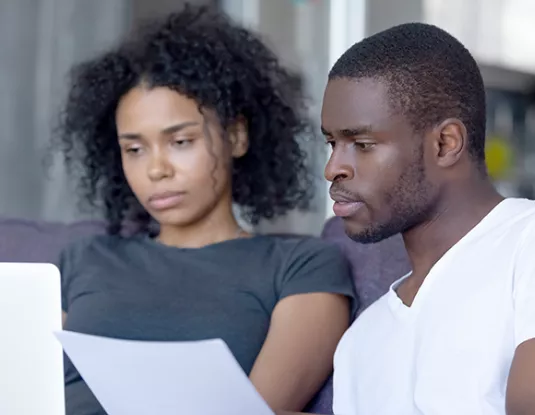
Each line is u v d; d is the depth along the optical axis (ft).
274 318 13.19
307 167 16.07
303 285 13.24
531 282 8.73
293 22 25.96
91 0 26.73
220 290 13.50
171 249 14.24
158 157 13.84
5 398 8.41
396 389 9.73
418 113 9.49
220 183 14.15
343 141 9.81
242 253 13.94
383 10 25.94
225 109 14.17
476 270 9.37
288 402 12.48
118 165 15.71
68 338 8.32
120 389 8.75
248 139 15.07
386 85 9.52
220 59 14.38
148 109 13.87
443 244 9.81
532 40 28.17
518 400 8.24
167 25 14.90
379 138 9.52
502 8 27.66
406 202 9.62
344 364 10.91
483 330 9.02
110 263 14.37
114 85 14.44
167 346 8.07
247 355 12.98
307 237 14.65
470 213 9.75
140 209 15.66
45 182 26.27
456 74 9.64
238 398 8.44
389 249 13.34
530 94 27.96
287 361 12.65
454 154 9.58
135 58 14.33
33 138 26.55
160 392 8.60
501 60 27.66
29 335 8.47
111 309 13.61
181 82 13.84
